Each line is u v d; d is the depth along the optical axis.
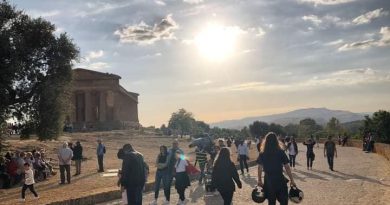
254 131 137.50
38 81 33.66
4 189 21.80
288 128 163.62
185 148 58.41
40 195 18.91
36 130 33.56
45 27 33.97
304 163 35.38
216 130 135.50
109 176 26.61
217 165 12.09
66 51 34.50
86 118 95.00
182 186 16.02
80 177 26.41
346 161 36.41
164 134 82.25
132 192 11.82
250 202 16.02
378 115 75.81
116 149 51.12
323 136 110.19
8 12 32.47
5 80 30.61
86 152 44.69
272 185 9.74
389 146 39.47
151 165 34.16
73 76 35.56
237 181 12.06
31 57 33.25
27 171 17.86
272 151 9.85
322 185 20.44
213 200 16.92
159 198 17.84
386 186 19.62
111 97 96.19
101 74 96.19
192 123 141.88
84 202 16.64
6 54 31.25
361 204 14.77
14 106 33.19
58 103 34.25
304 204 14.98
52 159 35.22
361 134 79.25
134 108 114.88
